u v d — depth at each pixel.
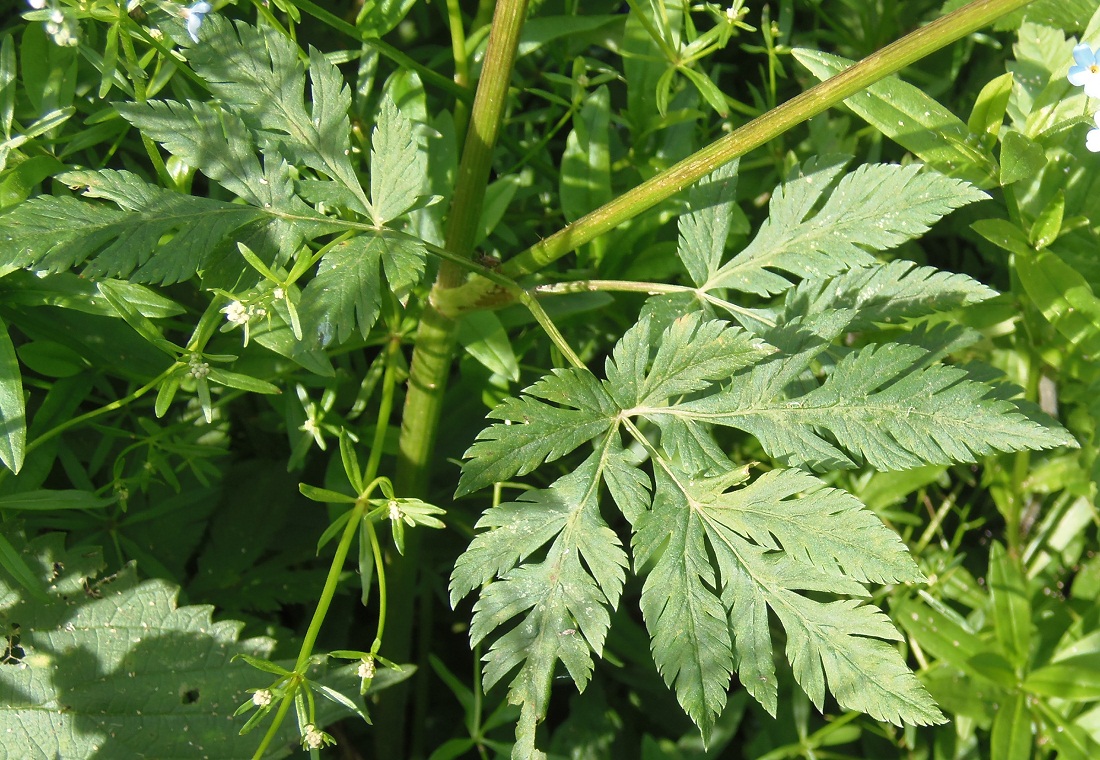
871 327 0.44
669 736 0.53
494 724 0.49
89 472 0.46
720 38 0.49
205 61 0.41
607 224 0.43
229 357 0.42
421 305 0.48
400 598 0.50
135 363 0.46
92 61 0.41
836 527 0.38
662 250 0.51
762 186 0.56
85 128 0.47
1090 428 0.54
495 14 0.41
